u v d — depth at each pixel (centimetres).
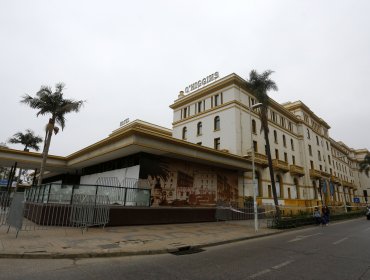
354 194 7194
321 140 5231
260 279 577
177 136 3706
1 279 541
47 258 726
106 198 1402
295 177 3800
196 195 2311
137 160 2031
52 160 2891
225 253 888
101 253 786
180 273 618
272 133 3603
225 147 2959
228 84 3158
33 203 1572
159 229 1411
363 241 1186
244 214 2259
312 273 630
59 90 2516
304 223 1959
